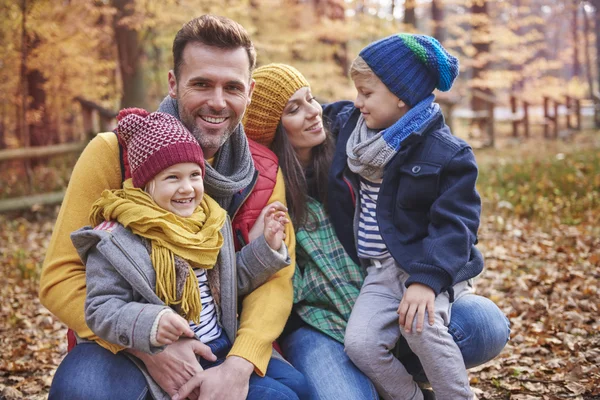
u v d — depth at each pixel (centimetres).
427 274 222
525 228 664
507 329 252
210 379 204
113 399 203
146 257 201
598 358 340
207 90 222
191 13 994
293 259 243
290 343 250
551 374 332
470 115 1536
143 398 206
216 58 220
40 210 891
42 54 1062
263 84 255
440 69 250
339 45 1323
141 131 211
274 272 229
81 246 205
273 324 225
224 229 221
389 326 237
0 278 579
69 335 231
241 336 219
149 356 204
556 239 603
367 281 249
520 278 494
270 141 264
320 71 1157
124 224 201
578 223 662
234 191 230
